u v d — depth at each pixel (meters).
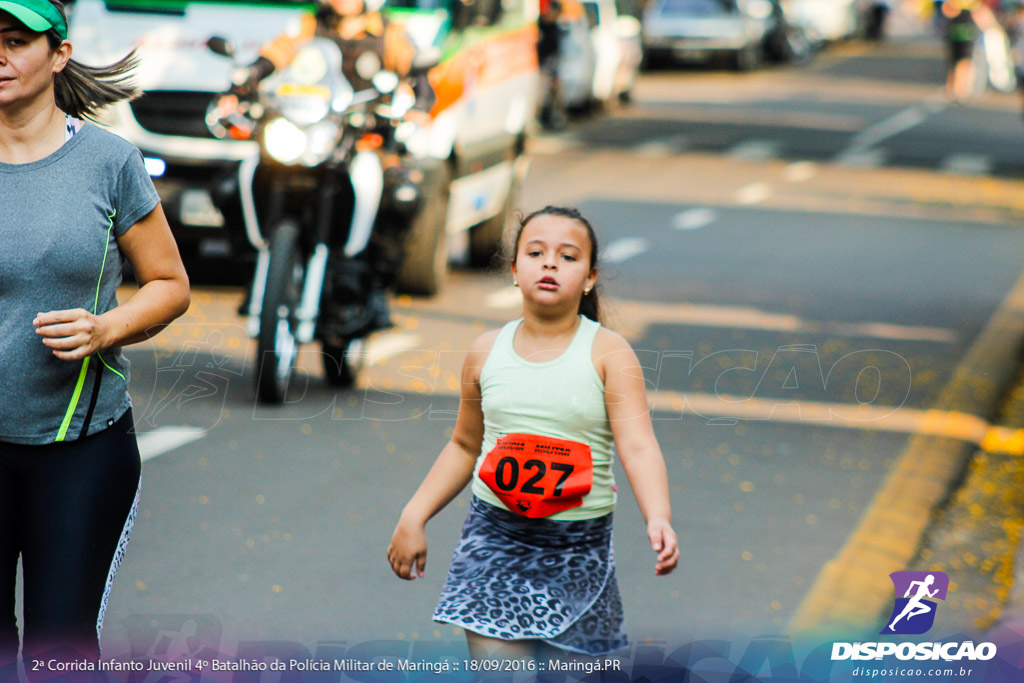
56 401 9.98
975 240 44.50
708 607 15.09
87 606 10.09
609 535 10.67
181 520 17.23
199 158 30.42
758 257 40.06
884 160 64.69
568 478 10.32
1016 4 88.94
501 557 10.46
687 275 36.97
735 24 103.94
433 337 27.89
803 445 21.52
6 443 10.04
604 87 78.00
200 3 32.00
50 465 10.06
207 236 30.92
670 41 103.00
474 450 10.98
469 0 32.31
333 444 20.36
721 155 64.25
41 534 10.02
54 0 9.73
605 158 62.06
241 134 23.47
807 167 61.53
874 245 42.84
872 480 20.06
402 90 23.84
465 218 33.81
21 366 9.84
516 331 10.68
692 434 21.70
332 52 23.88
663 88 94.19
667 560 9.89
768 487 19.58
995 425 24.03
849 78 106.94
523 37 37.69
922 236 44.94
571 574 10.39
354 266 22.38
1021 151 69.75
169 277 10.37
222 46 24.11
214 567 15.76
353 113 23.02
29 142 9.89
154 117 30.56
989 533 18.17
